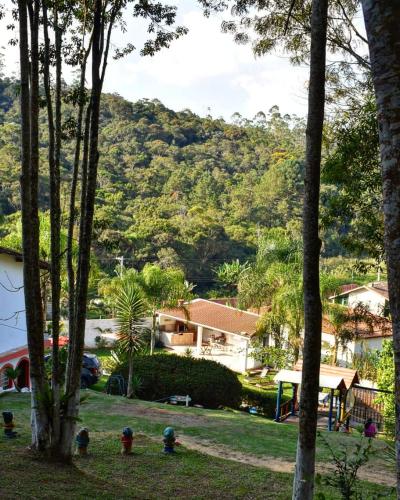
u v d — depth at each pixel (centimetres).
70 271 945
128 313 2053
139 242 4975
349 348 2856
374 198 1283
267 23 1209
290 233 5459
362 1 355
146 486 866
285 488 909
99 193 5612
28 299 854
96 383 2375
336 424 1828
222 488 888
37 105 870
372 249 1341
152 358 2169
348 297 3591
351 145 1196
